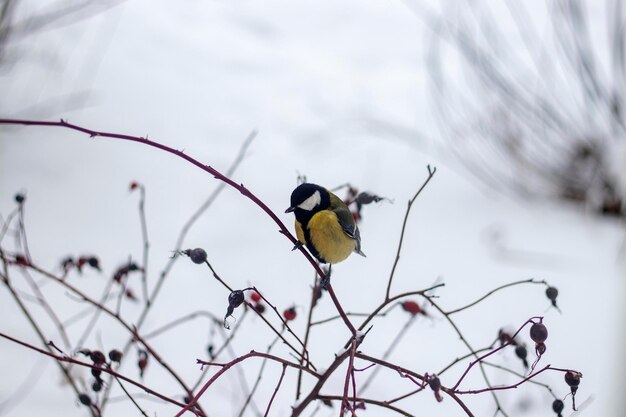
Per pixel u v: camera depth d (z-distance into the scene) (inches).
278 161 454.6
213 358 167.3
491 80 449.7
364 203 173.9
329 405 151.4
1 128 422.6
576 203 430.3
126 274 178.9
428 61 550.0
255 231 374.9
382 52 617.9
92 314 279.0
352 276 339.3
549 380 270.4
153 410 227.3
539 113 435.5
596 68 447.8
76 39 538.9
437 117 483.2
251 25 644.1
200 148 453.4
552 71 454.6
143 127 460.4
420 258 361.1
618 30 435.8
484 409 248.4
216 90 531.2
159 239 351.9
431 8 669.9
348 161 460.1
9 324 263.7
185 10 641.0
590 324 310.8
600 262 366.0
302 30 648.4
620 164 415.5
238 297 129.2
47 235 333.1
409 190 429.7
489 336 299.4
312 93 547.5
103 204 374.0
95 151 422.9
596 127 424.2
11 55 470.0
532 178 434.3
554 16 444.1
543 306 324.5
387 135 492.1
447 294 330.3
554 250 376.2
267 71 575.8
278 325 286.7
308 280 332.5
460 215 406.3
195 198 398.3
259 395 242.5
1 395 223.5
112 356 151.3
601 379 270.8
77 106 461.1
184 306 296.7
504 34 543.2
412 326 303.1
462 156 446.0
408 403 249.0
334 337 287.0
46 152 410.3
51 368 241.1
